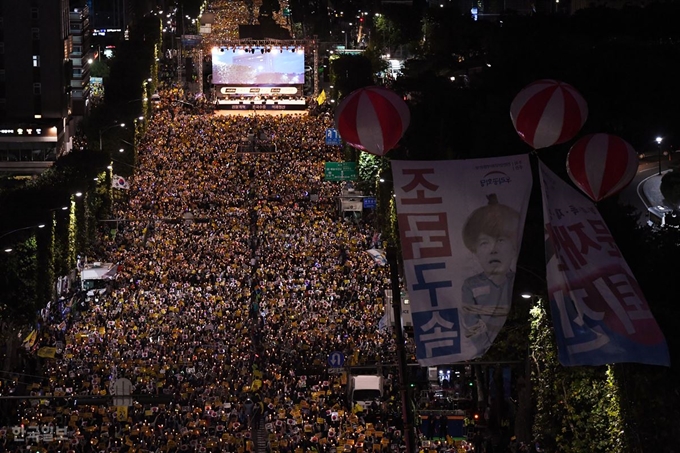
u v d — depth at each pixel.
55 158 189.50
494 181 25.88
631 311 25.98
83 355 90.81
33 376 85.25
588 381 54.81
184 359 89.00
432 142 121.62
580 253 26.55
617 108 112.88
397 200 25.70
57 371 86.25
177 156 183.50
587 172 32.97
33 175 183.12
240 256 126.62
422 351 25.06
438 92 131.88
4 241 101.69
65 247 117.25
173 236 135.38
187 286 113.50
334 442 72.00
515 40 153.50
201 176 169.00
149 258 125.25
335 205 155.12
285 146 191.12
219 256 126.69
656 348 25.78
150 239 134.75
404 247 25.48
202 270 121.31
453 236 25.58
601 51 119.12
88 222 133.38
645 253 64.25
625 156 32.59
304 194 161.00
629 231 66.62
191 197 158.88
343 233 137.12
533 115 30.45
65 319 104.81
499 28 181.38
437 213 25.66
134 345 94.06
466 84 159.62
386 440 70.44
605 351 25.83
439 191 25.75
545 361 58.19
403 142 126.75
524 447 64.94
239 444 70.88
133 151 175.75
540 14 181.62
